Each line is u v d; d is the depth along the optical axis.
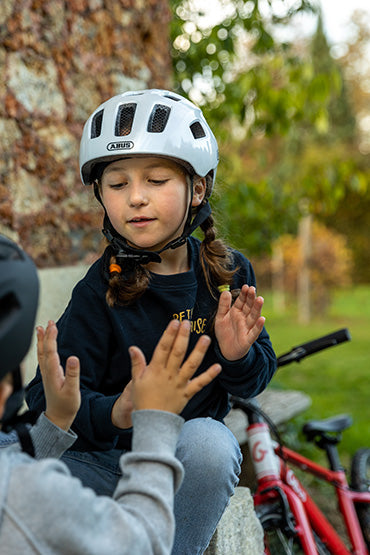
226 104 5.04
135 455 1.16
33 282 1.10
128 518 1.08
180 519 1.58
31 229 3.14
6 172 2.97
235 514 2.06
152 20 4.04
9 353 1.05
